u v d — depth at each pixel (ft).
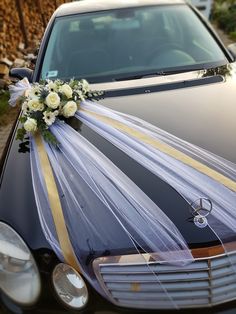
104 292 3.53
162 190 3.90
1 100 13.05
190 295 3.47
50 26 7.38
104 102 5.74
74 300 3.62
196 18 7.64
